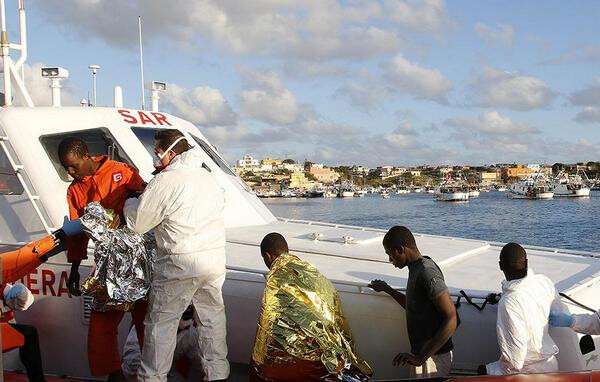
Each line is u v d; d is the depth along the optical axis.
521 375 3.36
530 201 124.75
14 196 5.14
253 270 4.45
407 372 4.10
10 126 5.28
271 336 3.78
